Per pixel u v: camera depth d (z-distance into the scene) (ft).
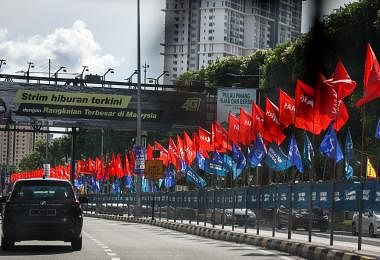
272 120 105.60
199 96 219.41
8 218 63.72
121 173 240.32
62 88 209.46
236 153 126.21
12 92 206.49
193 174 152.66
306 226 126.72
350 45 158.81
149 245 76.02
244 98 195.00
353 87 80.48
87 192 329.31
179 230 119.34
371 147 160.97
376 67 62.85
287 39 203.41
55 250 66.59
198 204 117.39
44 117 208.64
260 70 240.12
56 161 499.92
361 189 56.54
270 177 137.39
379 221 105.40
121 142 349.82
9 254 61.11
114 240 85.20
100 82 213.25
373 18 156.35
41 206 64.08
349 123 160.25
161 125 217.15
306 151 118.32
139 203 166.71
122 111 213.25
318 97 90.89
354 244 73.41
